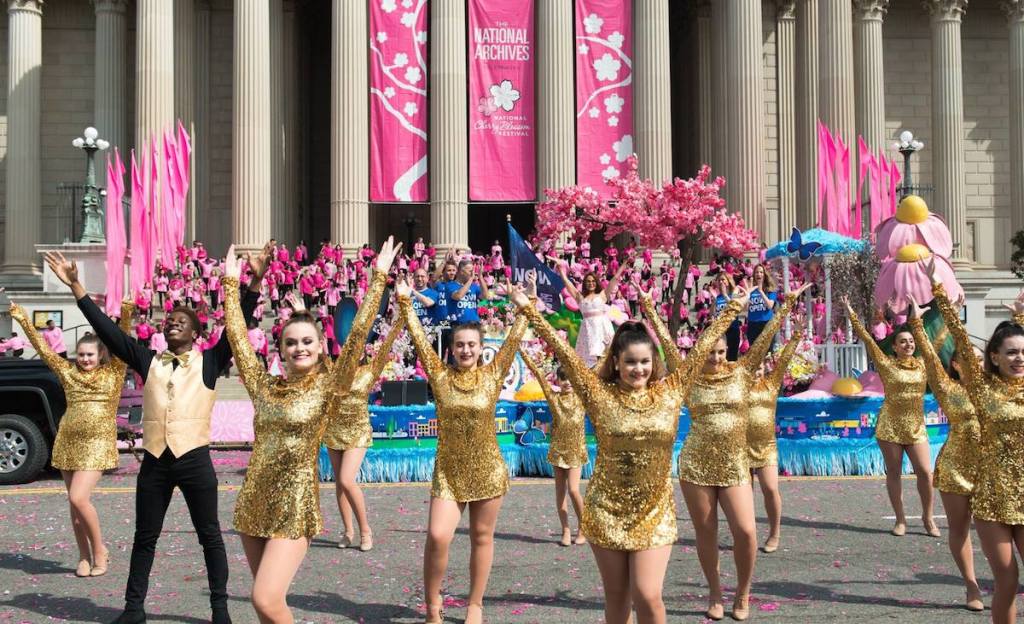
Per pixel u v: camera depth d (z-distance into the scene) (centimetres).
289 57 3928
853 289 2038
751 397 943
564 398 984
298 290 3017
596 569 880
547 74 3412
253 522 570
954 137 3934
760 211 3438
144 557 692
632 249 3088
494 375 709
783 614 733
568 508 1176
